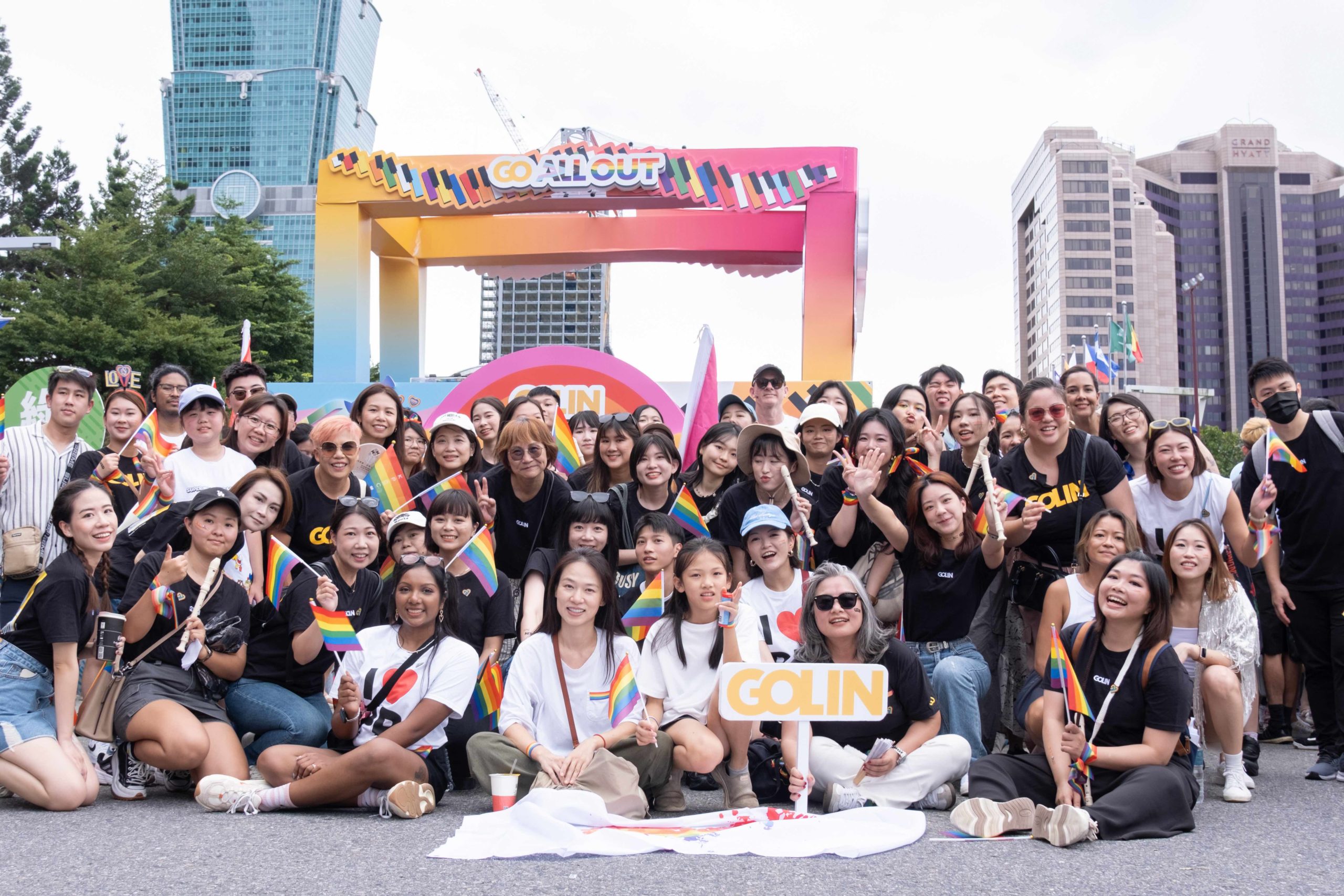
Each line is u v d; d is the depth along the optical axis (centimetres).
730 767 497
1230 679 516
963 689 538
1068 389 724
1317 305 13675
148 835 418
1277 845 415
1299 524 594
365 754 464
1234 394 13525
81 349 2861
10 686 489
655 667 521
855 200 1534
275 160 15362
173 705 496
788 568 565
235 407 778
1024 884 354
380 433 723
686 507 630
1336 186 13638
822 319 1524
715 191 1526
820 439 666
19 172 4638
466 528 583
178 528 589
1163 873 371
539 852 384
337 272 1560
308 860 378
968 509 571
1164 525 612
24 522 657
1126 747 460
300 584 554
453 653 508
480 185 1545
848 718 452
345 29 15938
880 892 342
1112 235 12056
